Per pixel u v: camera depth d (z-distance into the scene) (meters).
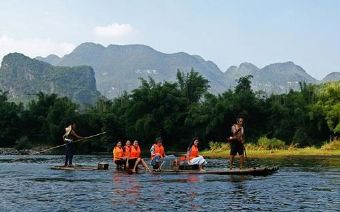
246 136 74.81
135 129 79.94
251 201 14.84
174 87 83.81
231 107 73.88
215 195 16.19
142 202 14.59
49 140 85.69
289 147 65.88
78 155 66.00
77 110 90.69
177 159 26.66
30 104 90.75
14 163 37.97
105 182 20.58
